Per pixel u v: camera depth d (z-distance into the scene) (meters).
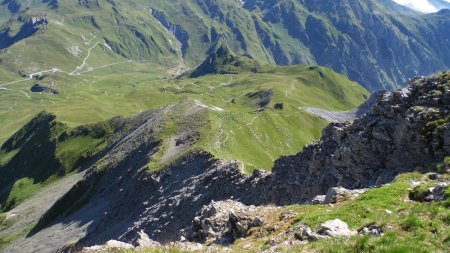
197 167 106.88
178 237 62.41
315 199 38.72
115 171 149.12
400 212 27.80
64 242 116.44
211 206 50.09
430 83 46.34
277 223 33.41
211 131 146.38
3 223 161.12
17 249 126.06
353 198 34.25
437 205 26.84
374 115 49.91
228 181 81.50
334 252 23.36
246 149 146.38
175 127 158.25
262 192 68.25
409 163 41.97
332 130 60.09
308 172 58.62
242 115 186.00
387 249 21.92
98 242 102.19
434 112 42.28
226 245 35.00
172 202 90.50
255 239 32.38
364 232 26.08
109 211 117.44
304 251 24.52
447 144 38.88
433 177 34.00
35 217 158.75
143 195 112.12
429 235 23.38
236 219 37.75
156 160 129.25
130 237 89.62
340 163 50.31
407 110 44.97
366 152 47.16
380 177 42.69
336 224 27.53
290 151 184.12
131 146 161.50
